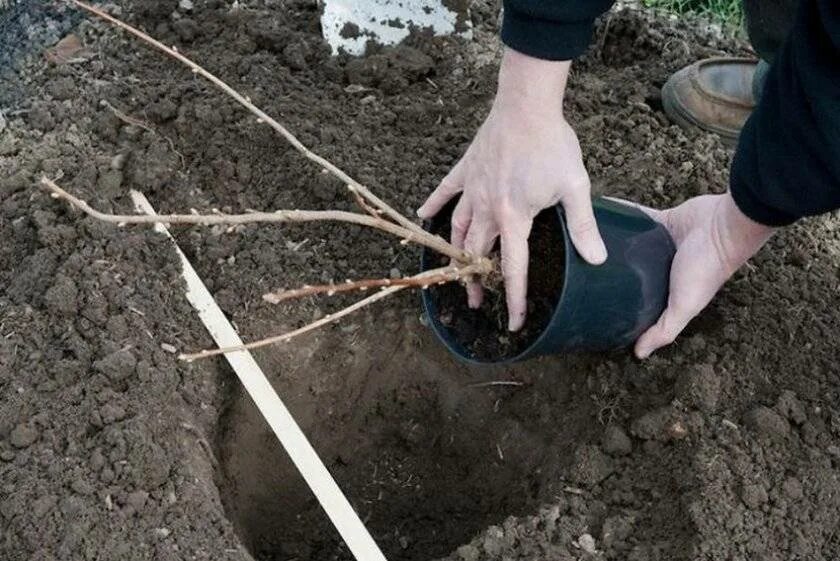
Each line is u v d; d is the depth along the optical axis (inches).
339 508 42.9
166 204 49.9
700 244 43.0
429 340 48.2
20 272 46.6
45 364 44.1
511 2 38.2
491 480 47.7
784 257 48.2
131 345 44.6
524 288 41.3
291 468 48.2
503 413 47.9
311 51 55.4
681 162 51.2
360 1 54.8
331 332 47.9
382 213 49.4
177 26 55.3
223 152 51.0
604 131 52.8
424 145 52.1
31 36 56.1
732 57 54.7
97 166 49.6
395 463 49.7
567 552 41.5
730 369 44.7
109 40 55.2
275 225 49.6
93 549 40.1
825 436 43.4
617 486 43.4
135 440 42.2
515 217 40.1
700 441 43.0
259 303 47.6
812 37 36.1
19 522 40.4
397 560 47.7
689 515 41.5
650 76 56.4
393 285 42.0
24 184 49.1
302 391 48.0
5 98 53.5
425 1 55.5
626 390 45.3
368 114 53.2
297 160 50.6
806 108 37.0
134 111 51.9
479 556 41.7
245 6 57.2
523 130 39.8
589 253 40.9
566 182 40.0
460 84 55.1
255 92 52.6
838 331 45.9
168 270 47.3
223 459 46.4
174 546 40.6
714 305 46.5
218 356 46.2
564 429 46.0
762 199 39.9
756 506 41.7
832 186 38.2
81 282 45.7
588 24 38.8
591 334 43.1
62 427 42.6
